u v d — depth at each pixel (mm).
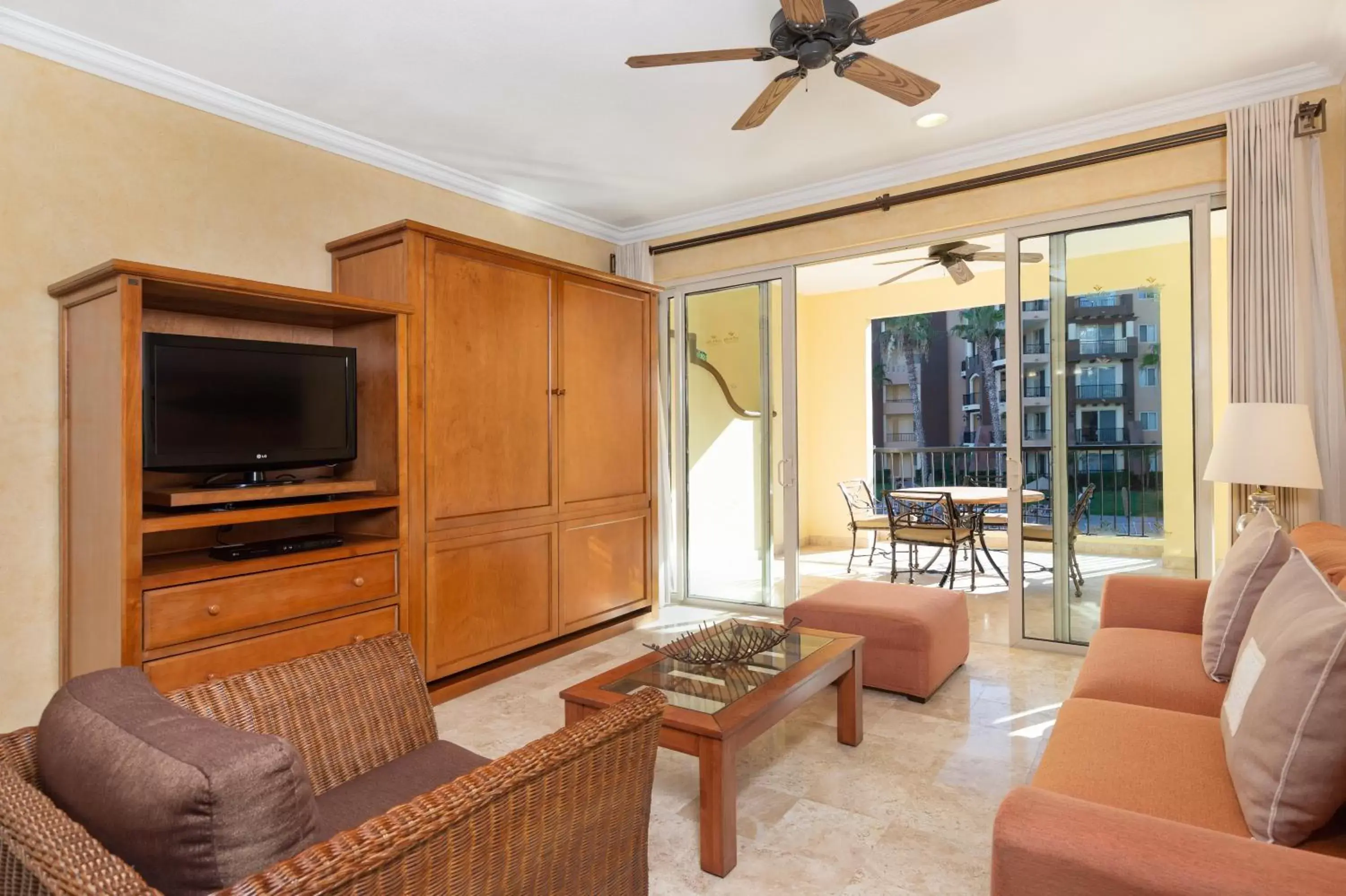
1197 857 963
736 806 1986
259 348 2795
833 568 6492
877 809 2252
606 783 1309
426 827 951
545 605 3863
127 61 2766
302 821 955
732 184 4293
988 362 8125
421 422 3229
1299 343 3031
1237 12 2639
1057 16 2650
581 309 4129
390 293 3246
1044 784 1495
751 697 2121
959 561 6691
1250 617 1971
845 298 7711
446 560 3346
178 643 2396
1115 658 2246
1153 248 3508
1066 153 3615
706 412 4996
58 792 1027
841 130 3576
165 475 2836
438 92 3121
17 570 2555
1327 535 2430
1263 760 1236
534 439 3809
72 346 2586
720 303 4910
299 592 2719
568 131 3535
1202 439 3391
